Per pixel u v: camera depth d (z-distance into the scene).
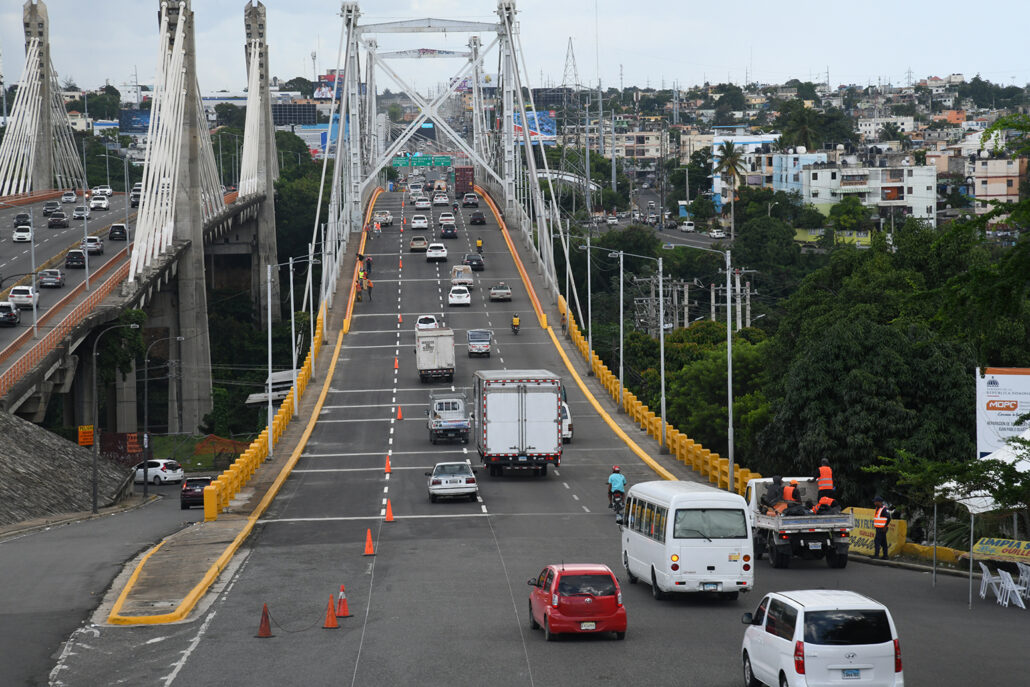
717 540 32.81
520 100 164.00
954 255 64.50
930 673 24.62
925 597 33.88
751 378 81.12
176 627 30.69
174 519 58.25
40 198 181.50
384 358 101.25
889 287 62.62
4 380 73.62
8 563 41.69
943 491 34.22
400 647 27.81
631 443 71.81
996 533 43.12
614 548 42.66
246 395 137.88
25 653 28.06
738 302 114.62
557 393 60.84
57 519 58.66
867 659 21.20
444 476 54.06
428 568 38.91
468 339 101.81
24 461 66.19
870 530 42.78
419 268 143.00
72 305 100.50
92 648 28.55
